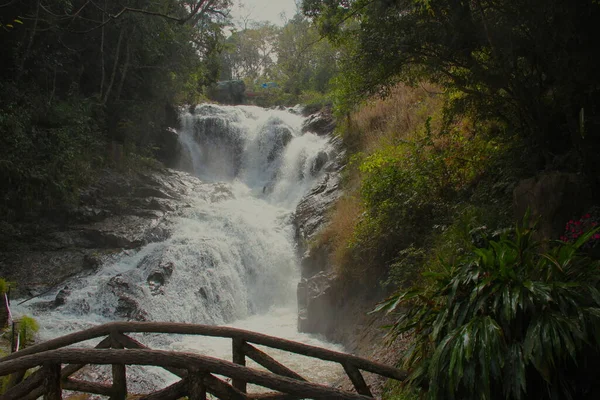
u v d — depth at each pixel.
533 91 7.13
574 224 5.06
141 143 18.12
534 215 5.66
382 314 8.08
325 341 9.27
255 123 21.48
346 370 3.95
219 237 12.80
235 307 11.73
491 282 3.60
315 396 3.25
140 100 18.89
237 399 3.31
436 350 3.48
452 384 3.30
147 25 17.39
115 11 16.80
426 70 8.50
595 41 6.06
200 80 23.19
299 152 17.81
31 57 16.08
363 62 8.35
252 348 4.04
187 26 19.36
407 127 13.04
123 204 13.94
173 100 21.48
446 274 3.96
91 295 10.20
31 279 11.02
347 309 9.30
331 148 16.66
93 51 18.17
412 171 9.45
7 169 12.62
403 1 7.85
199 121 20.66
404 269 7.81
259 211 14.91
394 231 8.78
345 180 13.59
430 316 3.94
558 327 3.21
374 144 13.61
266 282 12.58
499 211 6.83
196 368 3.33
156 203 14.30
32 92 15.37
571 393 3.39
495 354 3.23
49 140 14.17
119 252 12.12
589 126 5.90
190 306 10.81
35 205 12.95
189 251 11.84
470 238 5.78
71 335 4.26
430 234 8.27
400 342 6.72
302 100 28.84
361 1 8.48
